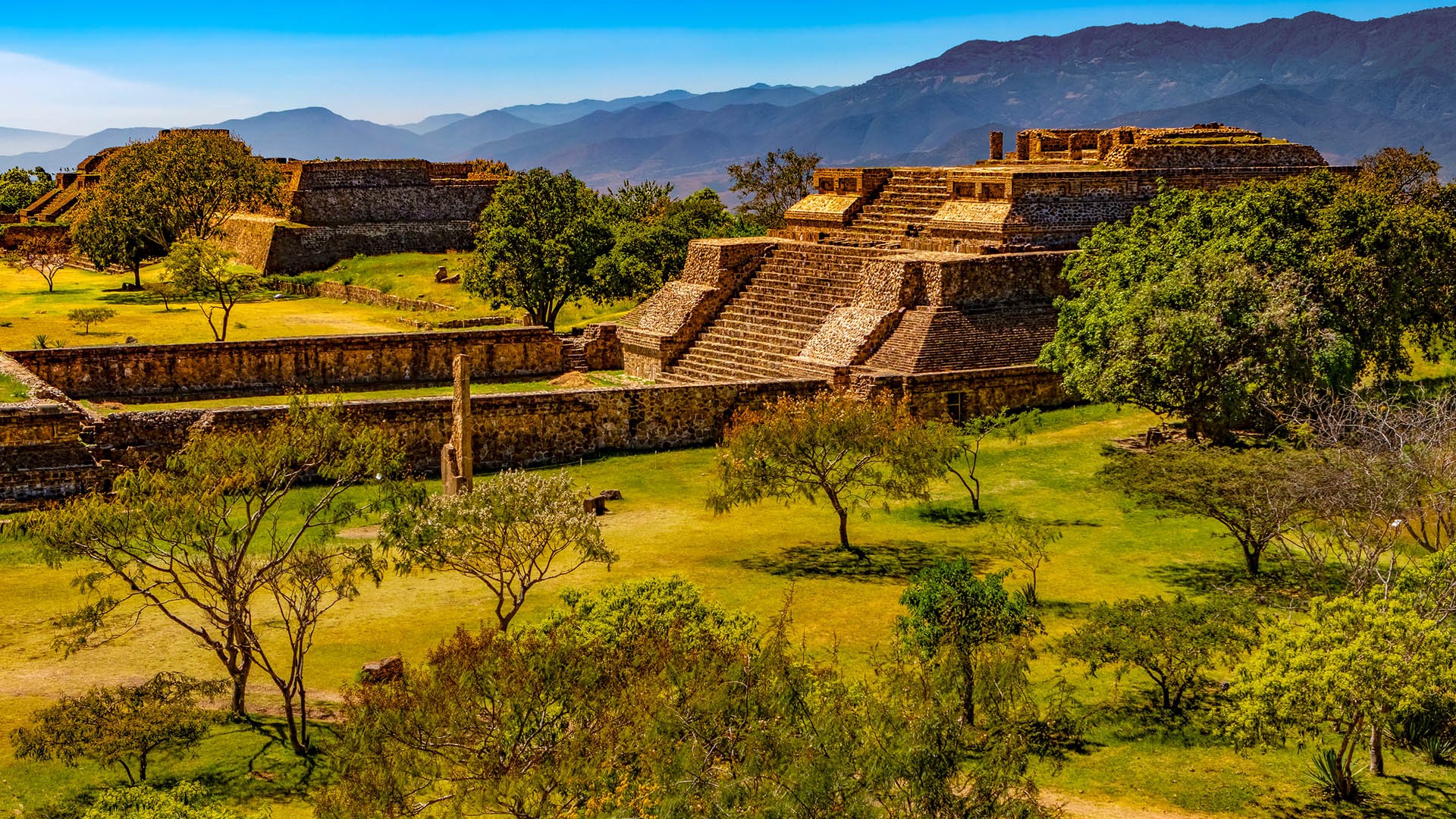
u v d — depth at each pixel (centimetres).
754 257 6612
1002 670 2058
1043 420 5125
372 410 4725
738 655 1905
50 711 2302
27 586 3381
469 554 2856
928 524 3962
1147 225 5325
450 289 9681
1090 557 3553
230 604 2550
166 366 5919
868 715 1705
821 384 5300
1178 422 4847
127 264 10294
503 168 13525
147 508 2438
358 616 3206
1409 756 2411
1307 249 4584
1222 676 2758
